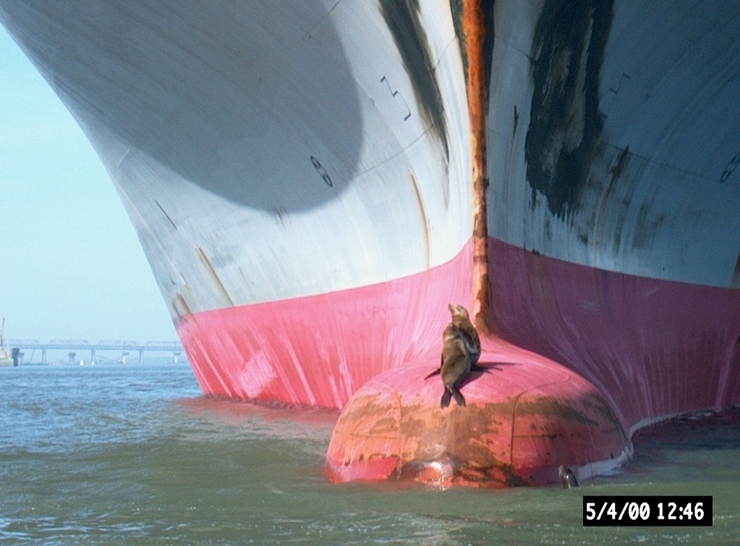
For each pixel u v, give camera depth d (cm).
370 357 1741
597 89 1445
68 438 1666
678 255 1903
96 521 920
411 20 1320
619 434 1119
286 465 1238
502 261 1340
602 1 1296
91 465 1288
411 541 774
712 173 1859
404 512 873
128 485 1112
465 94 1287
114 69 2023
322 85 1602
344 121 1627
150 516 929
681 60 1512
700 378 1902
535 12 1250
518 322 1311
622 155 1602
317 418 1850
